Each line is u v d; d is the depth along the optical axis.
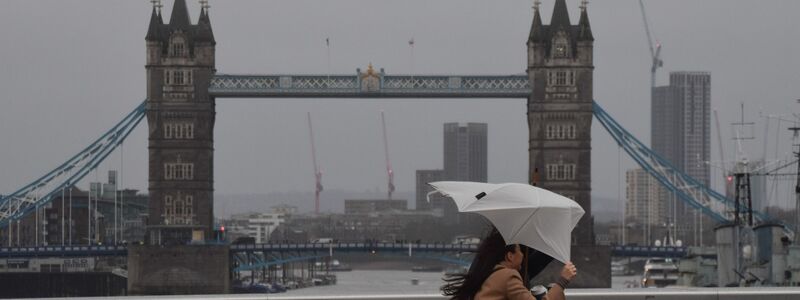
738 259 134.62
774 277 126.56
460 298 18.56
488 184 19.83
